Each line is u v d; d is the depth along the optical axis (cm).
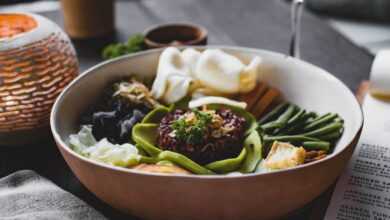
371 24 184
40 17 86
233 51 92
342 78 104
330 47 117
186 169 71
